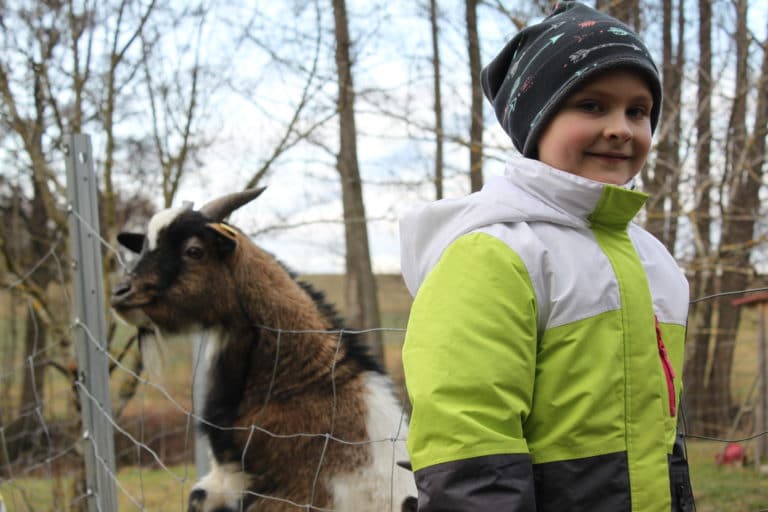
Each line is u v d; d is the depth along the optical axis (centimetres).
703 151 903
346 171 943
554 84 183
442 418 154
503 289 163
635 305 172
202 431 357
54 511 567
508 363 158
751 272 897
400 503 308
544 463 163
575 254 173
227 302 349
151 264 356
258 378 341
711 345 1295
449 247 175
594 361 165
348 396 332
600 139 182
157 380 379
